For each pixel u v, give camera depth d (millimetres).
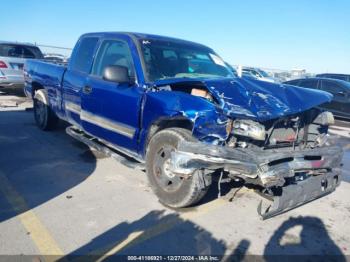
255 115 3172
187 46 4855
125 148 4230
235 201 3992
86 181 4324
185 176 3297
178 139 3393
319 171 3756
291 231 3420
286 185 3396
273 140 3559
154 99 3674
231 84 3586
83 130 5141
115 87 4238
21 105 9711
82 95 4879
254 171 3070
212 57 5043
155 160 3707
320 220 3705
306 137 3986
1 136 6199
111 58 4559
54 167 4766
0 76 9961
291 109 3439
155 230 3248
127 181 4402
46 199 3748
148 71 4016
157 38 4602
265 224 3518
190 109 3303
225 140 3232
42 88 6680
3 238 2957
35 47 11672
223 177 3574
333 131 9844
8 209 3477
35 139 6129
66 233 3100
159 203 3803
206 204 3865
